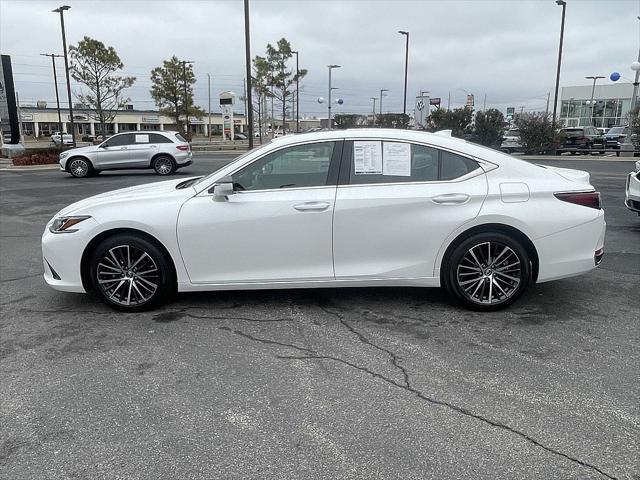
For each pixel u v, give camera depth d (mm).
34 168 23109
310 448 2836
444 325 4480
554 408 3180
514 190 4586
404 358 3871
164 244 4656
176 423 3088
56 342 4242
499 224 4586
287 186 4656
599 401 3250
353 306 4961
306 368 3738
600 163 23281
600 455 2738
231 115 48719
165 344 4172
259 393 3410
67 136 63188
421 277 4695
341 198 4566
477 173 4652
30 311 4965
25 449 2863
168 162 18844
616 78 34312
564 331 4328
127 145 18609
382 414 3145
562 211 4590
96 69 33750
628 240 7605
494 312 4762
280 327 4480
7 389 3500
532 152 30328
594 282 5629
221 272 4707
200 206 4629
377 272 4648
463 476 2596
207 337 4297
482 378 3557
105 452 2828
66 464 2734
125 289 4844
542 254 4613
